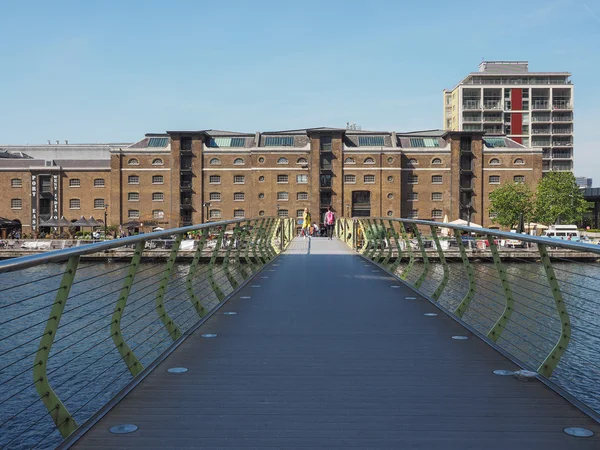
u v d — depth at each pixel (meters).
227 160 71.19
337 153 70.25
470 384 4.93
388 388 4.82
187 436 3.78
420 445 3.65
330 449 3.59
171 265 6.77
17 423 10.52
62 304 4.16
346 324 7.59
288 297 10.01
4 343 15.69
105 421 4.04
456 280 27.48
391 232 15.89
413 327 7.39
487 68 109.75
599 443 3.68
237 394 4.66
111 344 15.37
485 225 71.19
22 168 72.38
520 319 18.64
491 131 105.25
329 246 26.03
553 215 66.69
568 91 104.81
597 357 14.97
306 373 5.27
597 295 22.73
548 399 4.54
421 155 70.81
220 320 7.85
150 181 70.94
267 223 17.52
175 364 5.57
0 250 45.47
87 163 73.06
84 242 48.38
